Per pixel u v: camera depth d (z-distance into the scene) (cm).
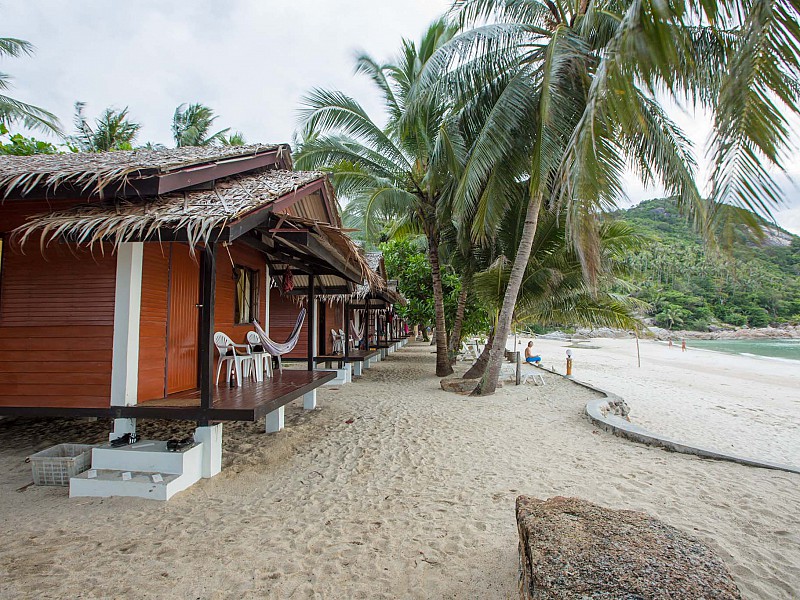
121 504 394
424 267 1570
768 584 273
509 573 288
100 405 471
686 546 231
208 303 445
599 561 213
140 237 398
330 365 1323
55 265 492
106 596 264
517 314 1161
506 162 872
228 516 375
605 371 1947
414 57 1138
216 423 478
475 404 865
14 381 485
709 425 945
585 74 736
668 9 284
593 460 524
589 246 438
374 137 1170
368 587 275
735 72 278
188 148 694
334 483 455
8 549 317
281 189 524
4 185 428
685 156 844
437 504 401
